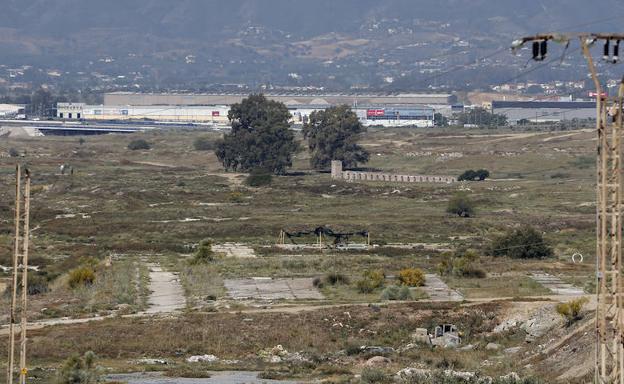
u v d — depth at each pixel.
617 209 189.25
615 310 193.12
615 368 193.50
